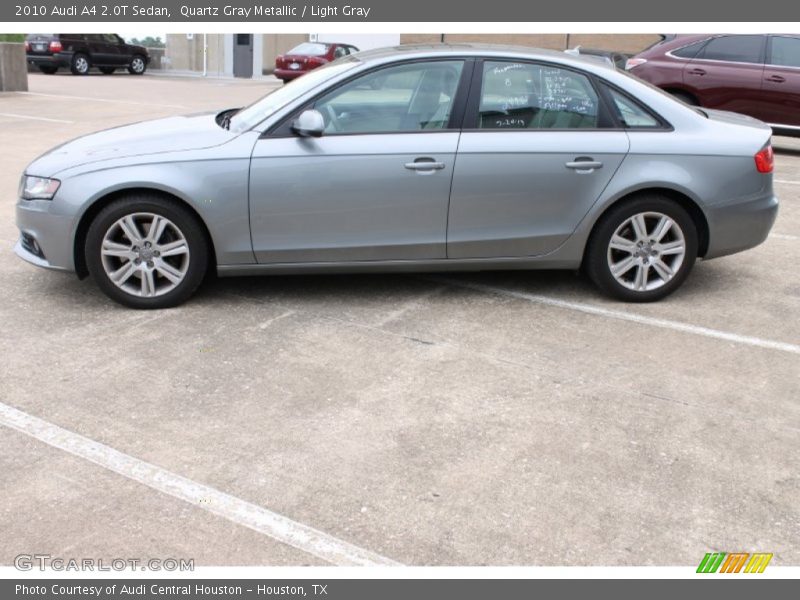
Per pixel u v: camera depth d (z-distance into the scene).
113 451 3.42
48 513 3.01
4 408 3.73
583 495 3.20
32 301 5.05
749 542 2.96
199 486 3.20
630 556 2.88
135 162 4.68
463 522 3.02
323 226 4.83
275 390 3.97
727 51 11.12
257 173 4.71
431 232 4.91
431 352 4.44
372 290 5.38
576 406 3.89
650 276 5.21
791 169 10.03
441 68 4.88
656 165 4.93
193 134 4.95
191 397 3.89
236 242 4.81
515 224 4.95
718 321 4.96
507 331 4.75
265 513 3.05
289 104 4.80
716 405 3.93
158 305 4.92
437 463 3.39
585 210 4.96
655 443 3.58
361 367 4.24
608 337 4.69
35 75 24.22
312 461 3.38
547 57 4.97
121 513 3.02
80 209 4.67
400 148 4.76
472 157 4.80
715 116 5.41
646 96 5.04
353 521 3.02
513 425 3.70
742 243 5.16
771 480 3.33
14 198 7.66
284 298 5.20
